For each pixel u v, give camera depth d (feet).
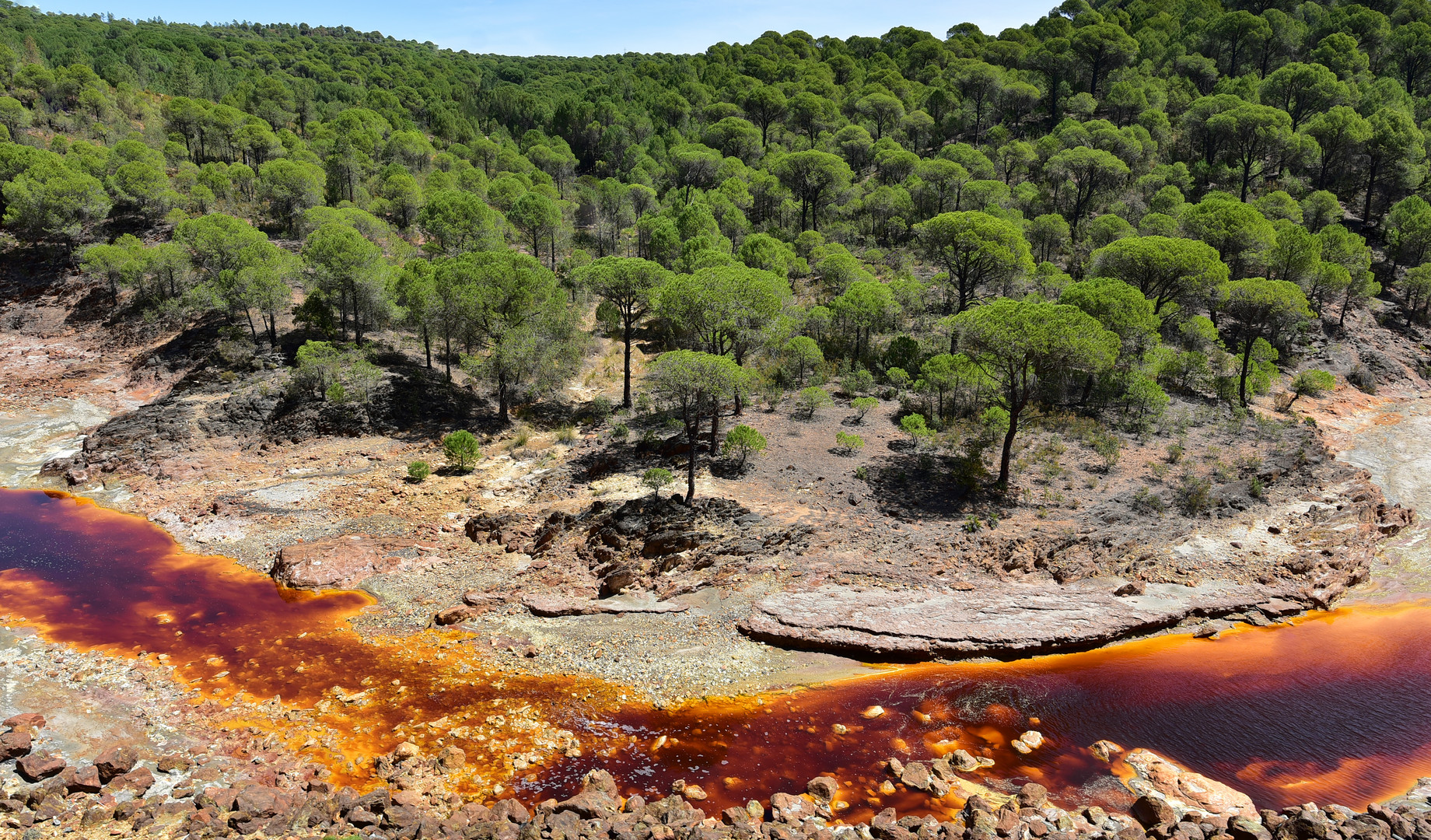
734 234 293.64
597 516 117.29
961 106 410.31
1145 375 171.32
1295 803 67.46
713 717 80.48
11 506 138.00
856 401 161.58
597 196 329.31
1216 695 83.56
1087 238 251.39
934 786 69.10
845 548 108.58
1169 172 289.94
